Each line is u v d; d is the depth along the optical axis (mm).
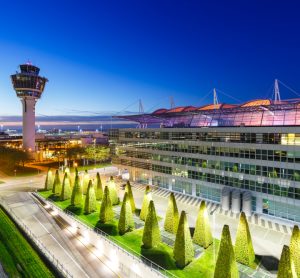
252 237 45188
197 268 34156
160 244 40531
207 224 39875
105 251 40844
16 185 84875
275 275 33219
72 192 60656
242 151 57156
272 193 52625
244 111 66812
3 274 33969
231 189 58688
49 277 33500
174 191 73500
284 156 50500
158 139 77562
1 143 150750
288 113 62344
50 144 150625
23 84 126750
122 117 95812
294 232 29000
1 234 45906
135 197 68875
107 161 139750
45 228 50062
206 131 64188
